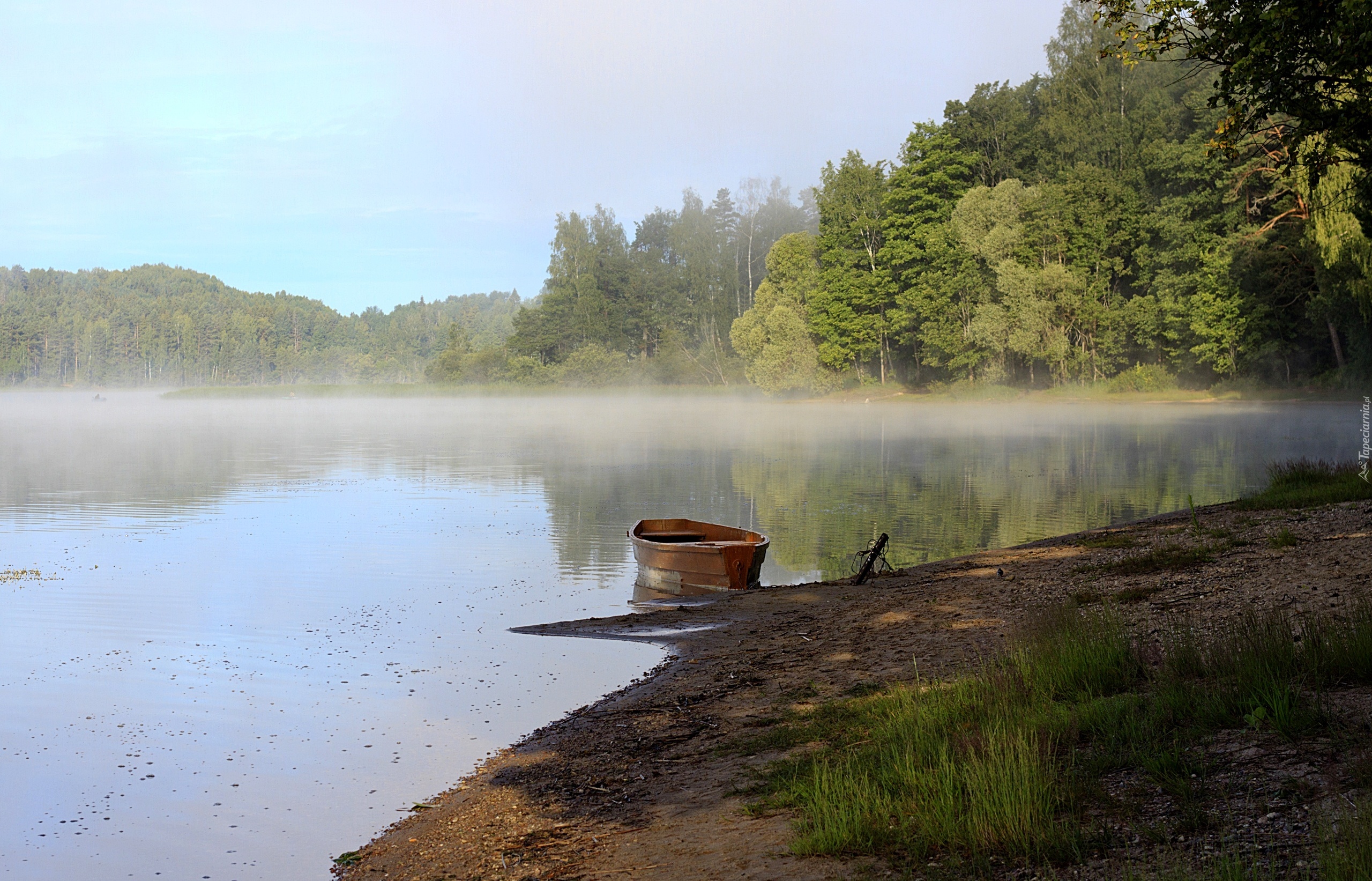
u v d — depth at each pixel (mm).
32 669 12781
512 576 20125
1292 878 4551
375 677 12297
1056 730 6996
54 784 8719
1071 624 9367
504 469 42625
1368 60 11445
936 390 89750
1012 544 22141
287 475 41125
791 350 94875
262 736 10016
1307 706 6629
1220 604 10281
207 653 13727
